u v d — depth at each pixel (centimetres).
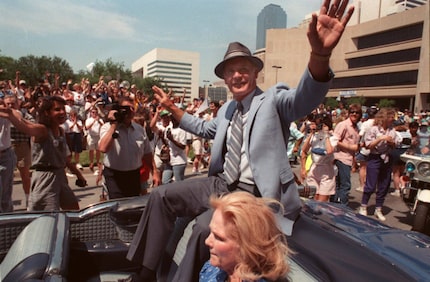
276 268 132
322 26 169
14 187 707
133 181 405
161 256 217
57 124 361
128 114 390
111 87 1325
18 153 569
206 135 258
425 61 5688
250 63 210
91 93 1283
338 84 7631
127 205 263
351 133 559
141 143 407
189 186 213
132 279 243
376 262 157
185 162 624
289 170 198
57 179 360
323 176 513
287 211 193
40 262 174
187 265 185
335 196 563
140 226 218
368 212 637
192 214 213
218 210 137
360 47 7256
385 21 6631
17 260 181
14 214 245
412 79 6206
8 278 171
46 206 353
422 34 5950
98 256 255
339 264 158
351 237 177
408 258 162
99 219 266
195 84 13750
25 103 874
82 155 1068
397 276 148
